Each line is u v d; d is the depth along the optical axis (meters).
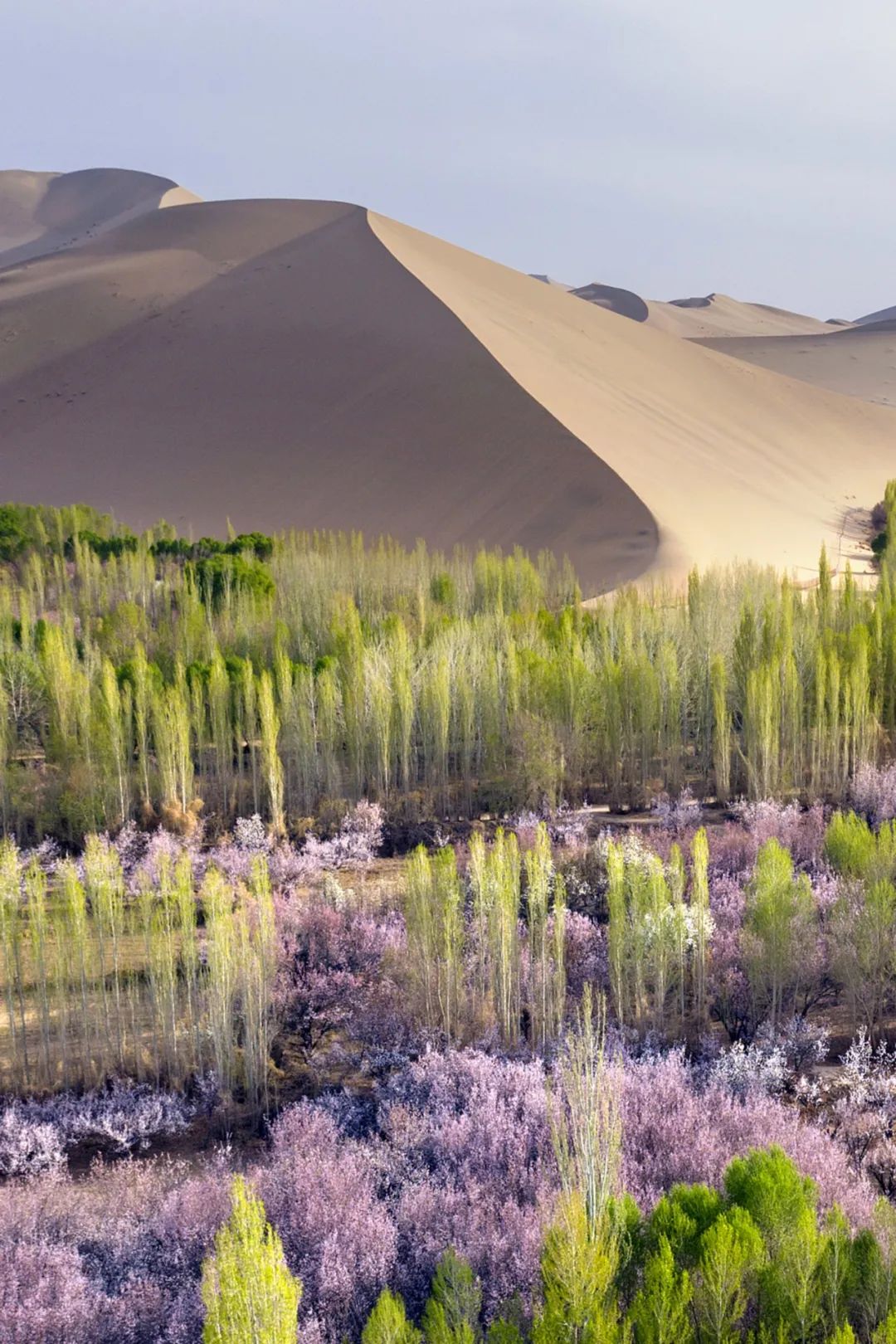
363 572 105.81
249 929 45.75
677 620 85.31
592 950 48.28
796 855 56.94
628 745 70.50
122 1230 33.38
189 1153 39.34
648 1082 37.94
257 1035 42.19
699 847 45.62
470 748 68.06
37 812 63.56
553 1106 32.28
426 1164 35.75
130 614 89.69
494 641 80.44
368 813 64.31
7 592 94.69
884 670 75.44
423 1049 43.53
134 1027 44.34
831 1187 32.31
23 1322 28.91
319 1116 38.25
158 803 66.69
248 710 68.50
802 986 46.16
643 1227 28.84
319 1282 29.91
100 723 65.81
